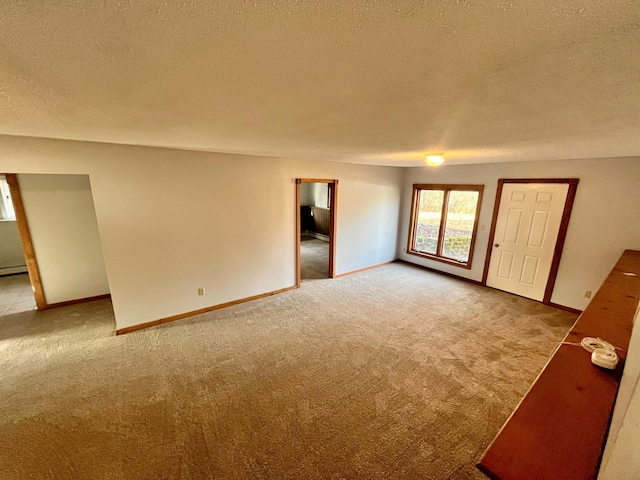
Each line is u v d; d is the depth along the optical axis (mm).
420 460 1849
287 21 599
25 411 2203
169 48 733
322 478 1732
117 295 3238
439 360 2881
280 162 4281
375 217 5930
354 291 4746
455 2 532
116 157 2986
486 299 4410
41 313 3852
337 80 980
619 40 659
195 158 3490
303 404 2305
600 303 1959
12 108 1348
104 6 540
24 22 585
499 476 774
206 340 3223
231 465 1807
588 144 2338
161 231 3398
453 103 1247
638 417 557
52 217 3871
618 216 3496
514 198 4445
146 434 2016
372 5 542
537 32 636
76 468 1773
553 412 987
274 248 4469
